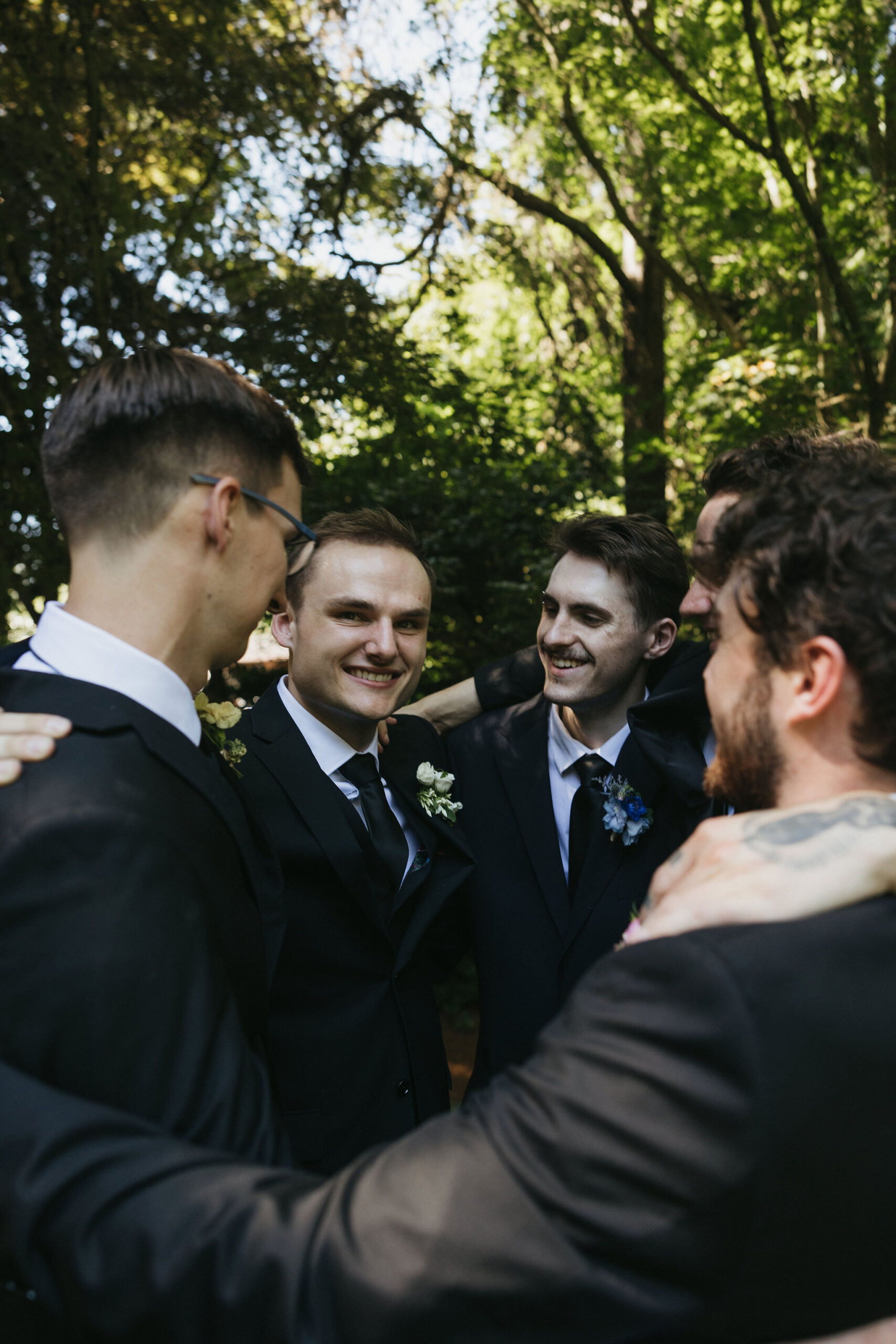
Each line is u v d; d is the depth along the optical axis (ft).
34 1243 2.77
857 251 25.02
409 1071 6.59
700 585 6.76
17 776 3.36
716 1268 2.52
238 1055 3.28
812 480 3.43
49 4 20.58
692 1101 2.53
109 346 21.90
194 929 3.34
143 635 3.94
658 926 2.91
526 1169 2.63
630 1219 2.53
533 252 33.86
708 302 31.22
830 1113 2.53
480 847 7.72
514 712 8.34
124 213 22.90
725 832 3.07
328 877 6.46
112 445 3.90
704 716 6.89
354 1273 2.54
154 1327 2.61
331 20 24.80
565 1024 2.90
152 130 23.76
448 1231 2.57
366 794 6.92
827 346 23.57
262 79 23.11
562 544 7.57
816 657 3.10
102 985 3.05
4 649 4.34
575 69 26.68
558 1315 2.54
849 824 2.94
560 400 31.71
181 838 3.57
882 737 3.06
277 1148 3.23
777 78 22.41
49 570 22.22
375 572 6.57
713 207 28.35
